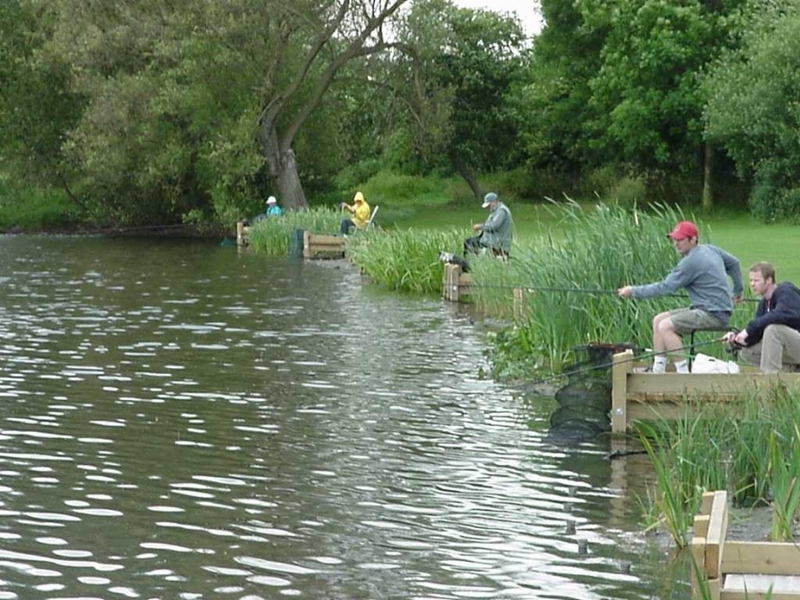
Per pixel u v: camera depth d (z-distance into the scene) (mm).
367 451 13055
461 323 23203
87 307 25812
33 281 31766
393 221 52219
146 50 50625
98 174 50875
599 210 18156
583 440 13570
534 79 59375
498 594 8883
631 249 17344
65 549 9797
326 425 14281
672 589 8969
